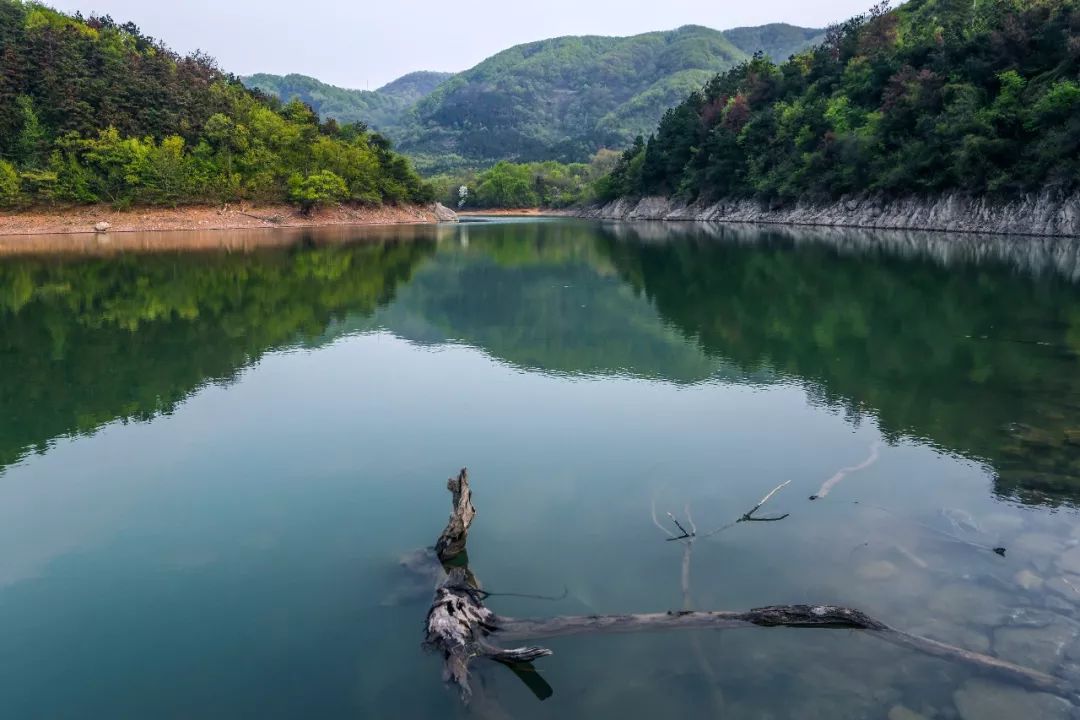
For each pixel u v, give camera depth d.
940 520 8.00
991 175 56.47
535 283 31.94
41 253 48.28
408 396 13.59
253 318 22.47
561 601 6.52
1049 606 6.23
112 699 5.35
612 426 11.64
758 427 11.45
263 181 91.94
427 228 89.88
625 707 5.12
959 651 5.57
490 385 14.38
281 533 7.99
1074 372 14.28
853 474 9.41
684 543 7.62
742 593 6.62
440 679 5.49
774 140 89.44
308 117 112.62
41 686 5.50
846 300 24.34
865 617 5.98
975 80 60.41
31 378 14.88
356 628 6.20
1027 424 11.25
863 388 13.59
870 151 70.00
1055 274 29.19
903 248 44.31
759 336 18.89
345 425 11.83
